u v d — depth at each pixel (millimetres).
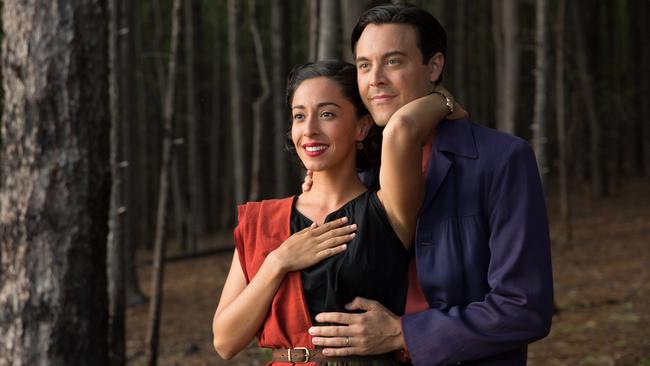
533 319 1783
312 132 1928
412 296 1921
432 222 1872
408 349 1812
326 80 1944
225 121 19375
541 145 8367
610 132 16625
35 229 3521
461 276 1840
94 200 3625
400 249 1908
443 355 1800
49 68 3521
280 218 2006
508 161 1842
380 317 1847
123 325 4980
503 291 1793
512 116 7797
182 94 16312
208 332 7266
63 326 3523
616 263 9055
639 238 10633
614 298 7246
